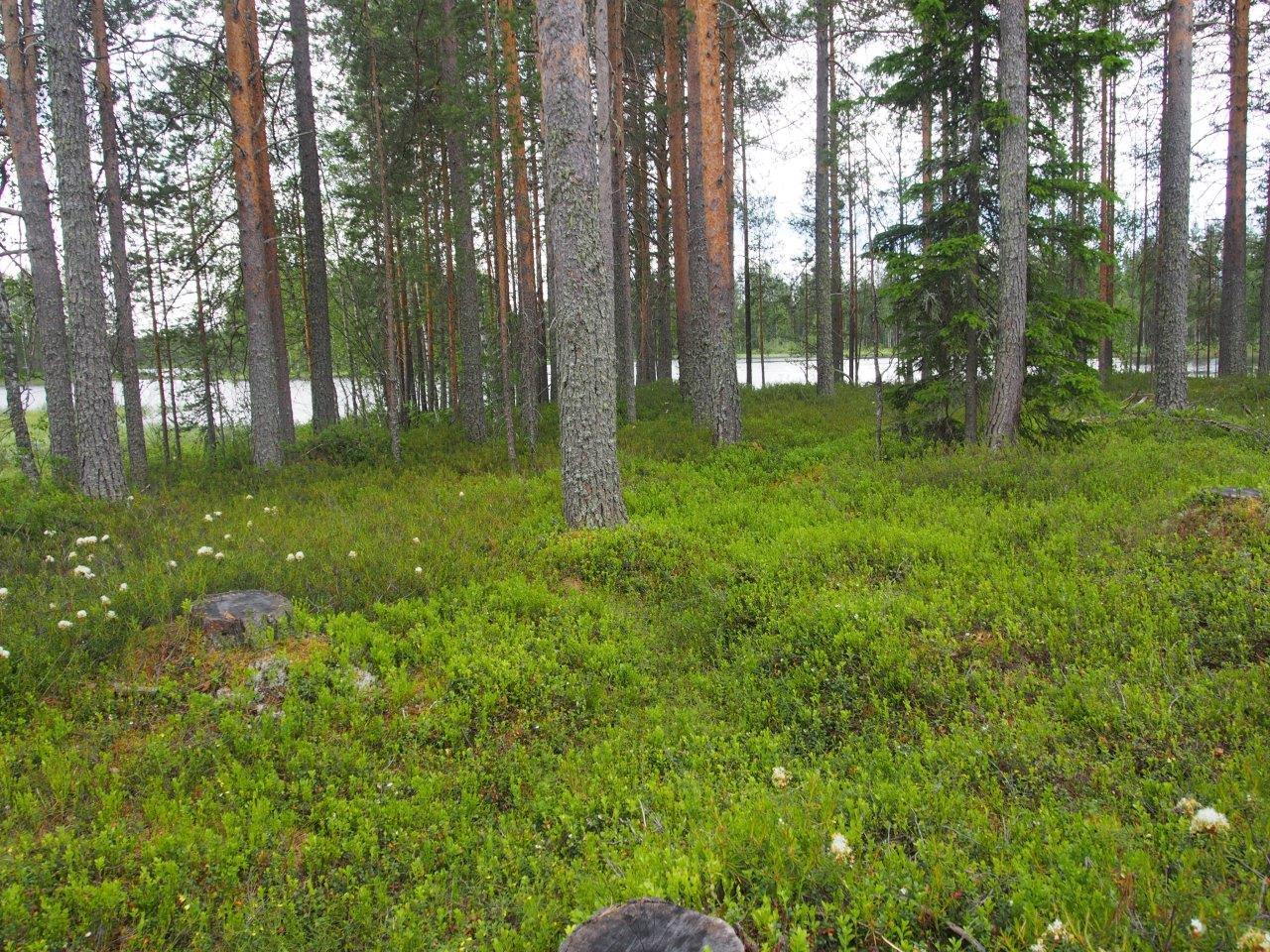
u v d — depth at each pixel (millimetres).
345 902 3789
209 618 6230
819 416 18562
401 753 5129
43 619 6051
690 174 17578
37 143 13039
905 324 13039
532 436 16234
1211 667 5258
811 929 2910
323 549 8453
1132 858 3184
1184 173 14633
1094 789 4117
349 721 5398
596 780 4676
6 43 10789
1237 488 7621
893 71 12430
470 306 17625
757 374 49750
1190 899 2914
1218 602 5777
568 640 6535
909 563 7625
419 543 8781
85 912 3529
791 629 6402
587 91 9430
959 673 5613
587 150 9445
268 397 14789
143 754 4871
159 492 12016
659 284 30281
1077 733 4668
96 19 13703
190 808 4457
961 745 4637
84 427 10797
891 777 4453
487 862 4016
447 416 23234
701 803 4227
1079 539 7551
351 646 6250
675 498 11547
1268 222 22578
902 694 5430
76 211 10562
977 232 12141
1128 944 2660
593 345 9586
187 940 3555
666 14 19266
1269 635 5328
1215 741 4398
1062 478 9789
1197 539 7008
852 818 3811
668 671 6305
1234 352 21438
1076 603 6117
